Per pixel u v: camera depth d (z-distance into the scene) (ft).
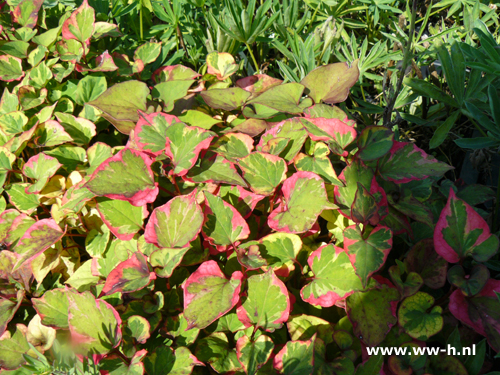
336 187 1.38
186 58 2.39
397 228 1.38
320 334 1.29
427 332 1.21
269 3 2.06
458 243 1.30
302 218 1.31
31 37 1.98
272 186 1.43
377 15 2.49
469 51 1.75
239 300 1.31
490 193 1.65
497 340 1.18
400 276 1.35
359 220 1.27
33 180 1.65
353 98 2.29
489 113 1.85
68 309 1.30
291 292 1.41
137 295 1.37
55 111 1.82
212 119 1.65
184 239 1.31
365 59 2.23
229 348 1.28
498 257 1.58
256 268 1.28
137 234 1.49
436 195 1.69
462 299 1.25
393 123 2.08
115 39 2.24
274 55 2.54
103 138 1.84
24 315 1.53
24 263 1.40
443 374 1.22
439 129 1.89
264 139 1.54
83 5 1.86
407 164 1.44
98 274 1.47
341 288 1.27
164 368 1.21
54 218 1.49
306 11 2.39
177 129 1.44
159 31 2.43
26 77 1.85
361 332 1.23
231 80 2.01
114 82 1.96
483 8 2.33
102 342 1.25
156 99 1.72
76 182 1.56
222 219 1.35
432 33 2.49
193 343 1.32
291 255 1.34
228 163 1.44
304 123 1.44
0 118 1.70
